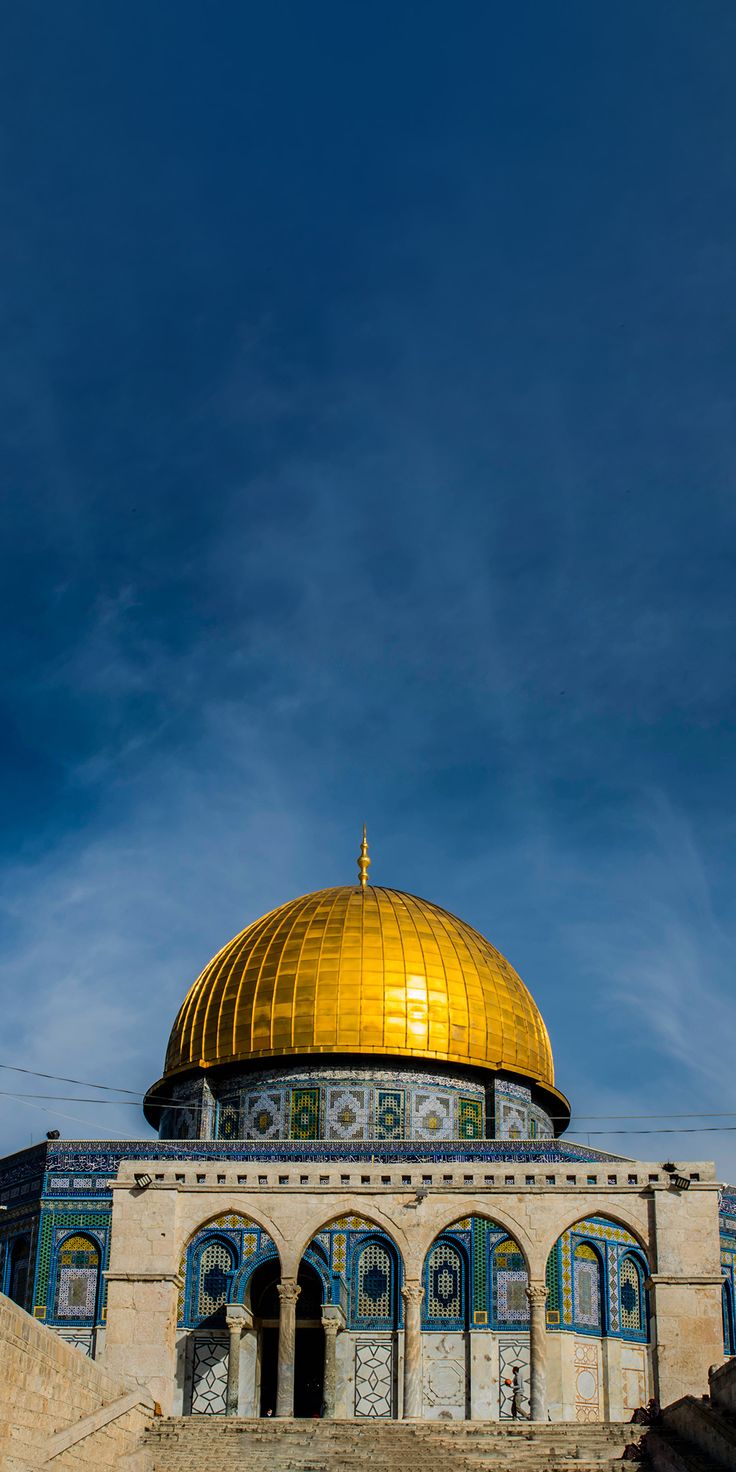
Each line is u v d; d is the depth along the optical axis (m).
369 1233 53.00
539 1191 51.12
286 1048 61.50
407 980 62.69
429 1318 52.62
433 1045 61.81
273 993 62.69
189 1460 41.00
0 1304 32.50
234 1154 56.16
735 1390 38.59
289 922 65.50
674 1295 49.03
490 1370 51.75
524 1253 50.38
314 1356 55.56
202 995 65.00
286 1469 40.25
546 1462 40.78
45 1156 56.03
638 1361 53.97
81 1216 55.09
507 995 65.00
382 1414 51.16
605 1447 42.16
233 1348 50.88
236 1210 51.25
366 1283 52.66
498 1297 52.62
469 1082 63.03
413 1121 61.34
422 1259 51.00
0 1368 32.44
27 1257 55.28
